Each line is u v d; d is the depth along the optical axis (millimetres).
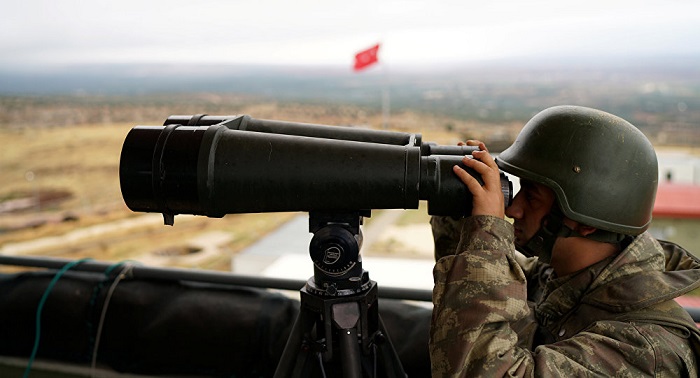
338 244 928
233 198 906
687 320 888
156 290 1560
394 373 1060
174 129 930
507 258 877
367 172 878
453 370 840
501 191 907
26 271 1704
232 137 914
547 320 1029
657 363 830
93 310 1542
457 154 995
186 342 1487
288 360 1038
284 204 911
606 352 841
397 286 1421
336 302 966
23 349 1603
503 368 825
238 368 1480
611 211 916
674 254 1059
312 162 886
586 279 974
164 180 903
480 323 842
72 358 1574
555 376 812
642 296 900
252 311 1482
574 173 911
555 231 952
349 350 949
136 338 1514
